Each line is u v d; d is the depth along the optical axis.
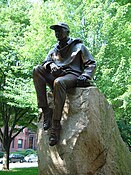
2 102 19.45
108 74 12.36
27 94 13.34
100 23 12.77
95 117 5.18
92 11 12.61
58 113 5.00
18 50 13.79
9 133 23.16
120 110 13.00
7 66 17.25
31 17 12.95
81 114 5.10
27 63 13.38
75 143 4.93
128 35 12.81
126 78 12.14
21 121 22.34
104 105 5.54
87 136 4.98
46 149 5.26
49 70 5.45
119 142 5.83
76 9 12.77
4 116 20.98
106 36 12.68
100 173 5.16
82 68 5.59
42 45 12.52
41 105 5.30
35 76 5.32
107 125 5.51
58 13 12.58
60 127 5.15
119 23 12.63
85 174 4.90
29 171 18.89
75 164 4.88
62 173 4.96
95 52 12.57
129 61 12.25
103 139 5.25
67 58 5.50
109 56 12.63
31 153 46.62
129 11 14.08
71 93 5.29
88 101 5.13
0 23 17.08
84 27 12.80
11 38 16.02
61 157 5.00
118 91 12.36
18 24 16.77
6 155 20.94
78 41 5.66
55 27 5.48
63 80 5.04
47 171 5.17
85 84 5.31
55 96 5.00
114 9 13.64
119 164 5.66
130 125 13.30
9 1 19.14
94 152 5.06
